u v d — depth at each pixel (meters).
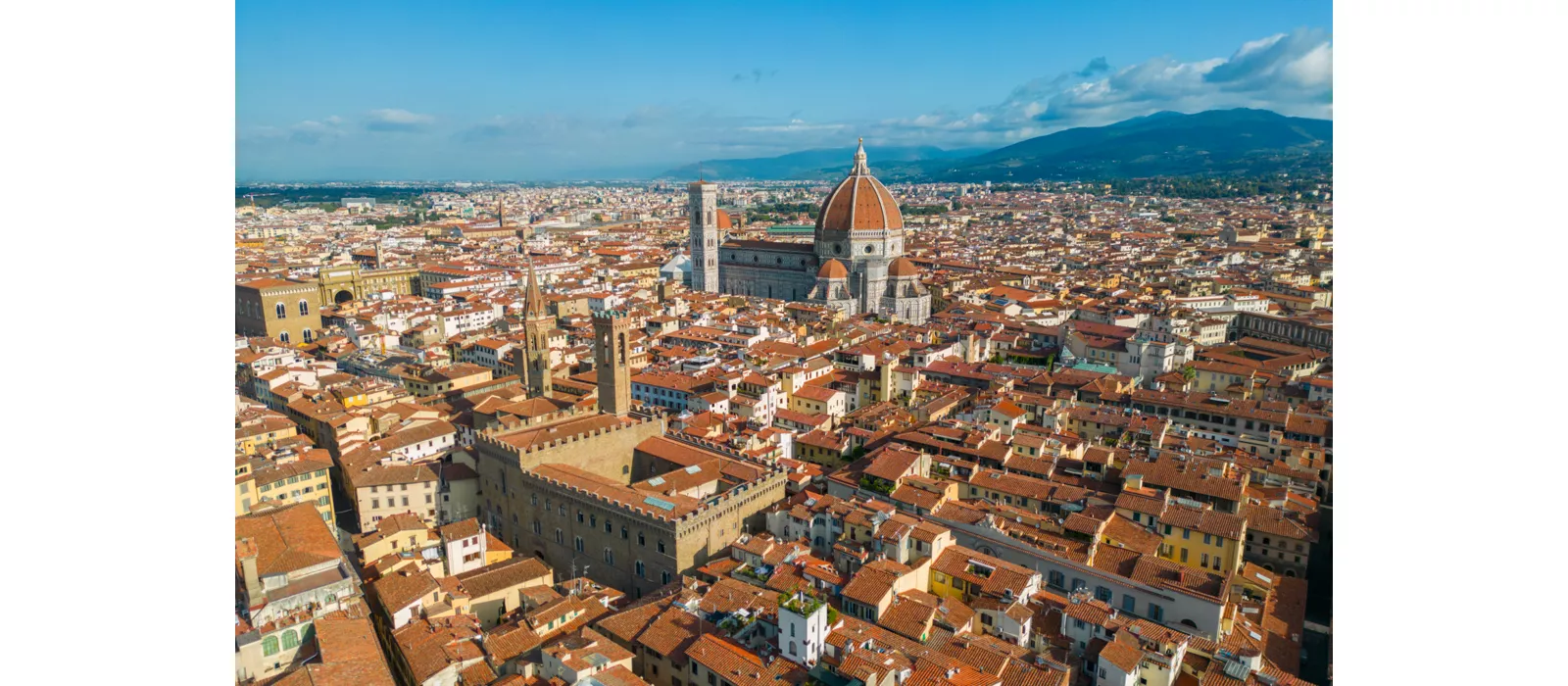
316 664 97.00
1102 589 120.75
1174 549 132.75
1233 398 199.38
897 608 113.19
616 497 148.75
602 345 190.75
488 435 174.00
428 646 111.62
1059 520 136.88
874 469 151.12
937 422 179.88
